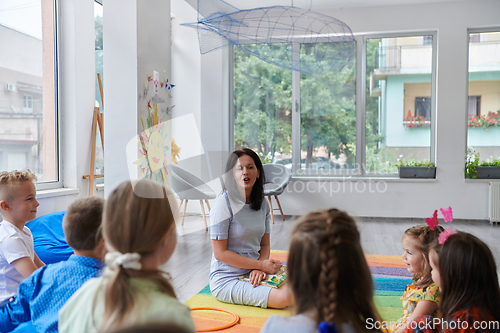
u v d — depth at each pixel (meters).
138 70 3.29
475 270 1.22
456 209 5.38
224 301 2.24
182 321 0.75
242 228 2.22
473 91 5.47
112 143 3.30
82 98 4.15
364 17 5.51
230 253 2.20
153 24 3.52
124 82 3.29
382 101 5.68
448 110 5.38
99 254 1.23
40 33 3.81
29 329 1.25
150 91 3.45
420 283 1.62
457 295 1.24
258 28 3.06
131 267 0.80
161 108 3.65
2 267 1.73
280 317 0.86
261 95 5.94
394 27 5.46
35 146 3.76
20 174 1.86
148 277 0.82
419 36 5.55
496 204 5.15
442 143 5.41
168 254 0.90
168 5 3.78
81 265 1.22
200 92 5.84
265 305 2.13
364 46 5.66
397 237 4.34
